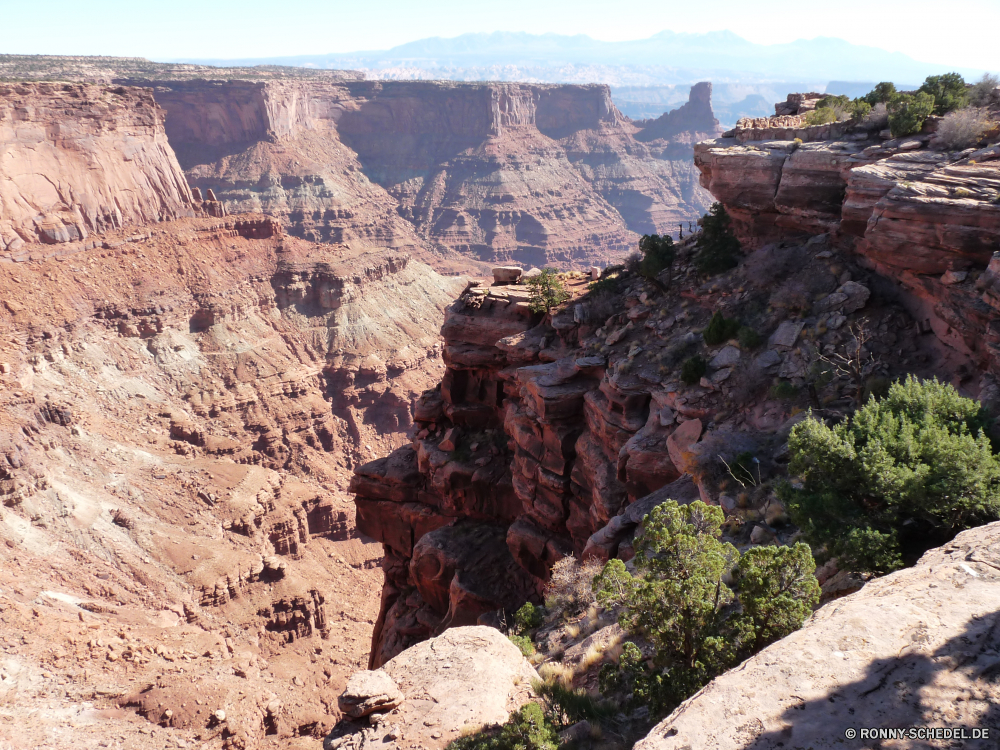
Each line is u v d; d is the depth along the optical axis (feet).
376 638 158.92
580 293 132.05
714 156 107.14
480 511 136.87
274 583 228.63
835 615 28.07
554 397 109.60
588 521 106.52
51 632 159.74
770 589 36.06
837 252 93.91
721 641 35.40
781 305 92.38
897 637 25.88
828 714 23.12
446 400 145.07
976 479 42.24
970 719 21.90
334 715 188.44
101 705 141.69
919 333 79.00
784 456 70.08
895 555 41.52
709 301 104.06
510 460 135.03
